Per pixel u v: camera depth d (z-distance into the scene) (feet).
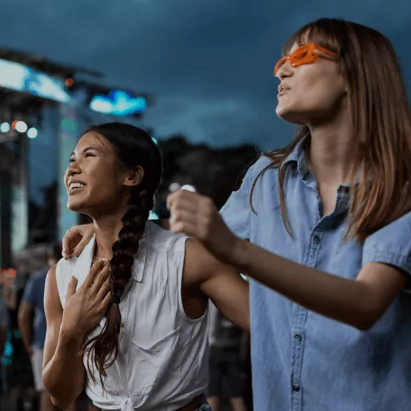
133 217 5.22
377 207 4.10
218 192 40.68
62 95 36.86
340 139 4.43
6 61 34.60
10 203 45.42
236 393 15.31
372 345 4.26
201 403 5.55
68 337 5.12
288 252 4.60
